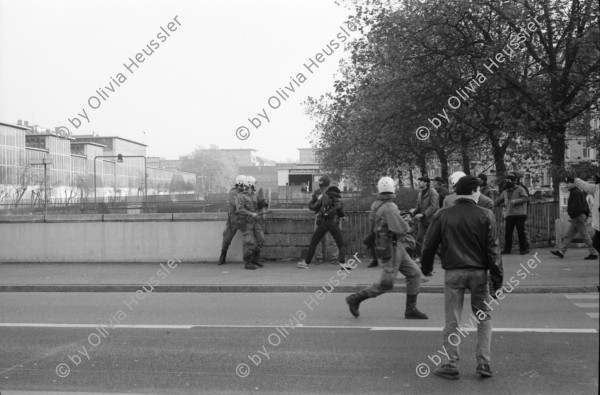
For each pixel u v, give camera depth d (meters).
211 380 5.77
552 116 19.38
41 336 7.73
